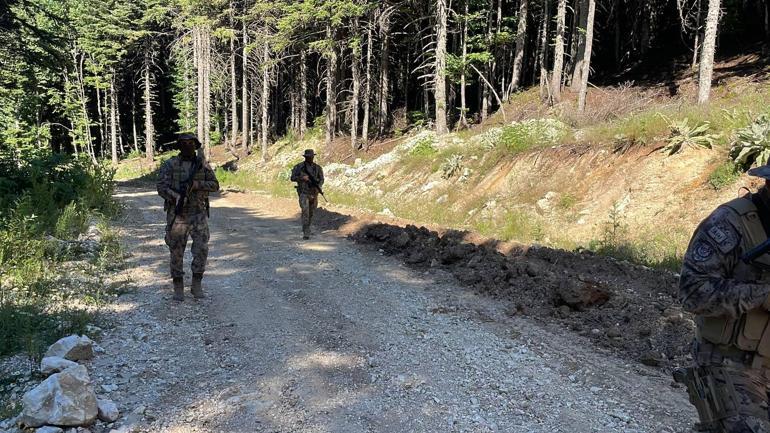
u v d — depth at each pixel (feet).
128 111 202.28
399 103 131.54
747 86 55.47
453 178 54.19
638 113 46.96
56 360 13.42
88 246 28.04
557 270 22.08
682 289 7.13
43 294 19.42
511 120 76.33
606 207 36.09
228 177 105.81
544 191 41.86
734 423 6.79
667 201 32.86
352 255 28.86
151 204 53.47
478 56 83.20
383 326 17.66
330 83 108.27
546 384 13.39
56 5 138.21
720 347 7.23
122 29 147.74
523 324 17.52
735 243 6.87
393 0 95.35
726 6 77.20
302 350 15.69
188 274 24.71
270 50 124.67
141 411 12.09
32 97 133.49
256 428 11.46
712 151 33.45
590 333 16.38
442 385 13.46
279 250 30.60
